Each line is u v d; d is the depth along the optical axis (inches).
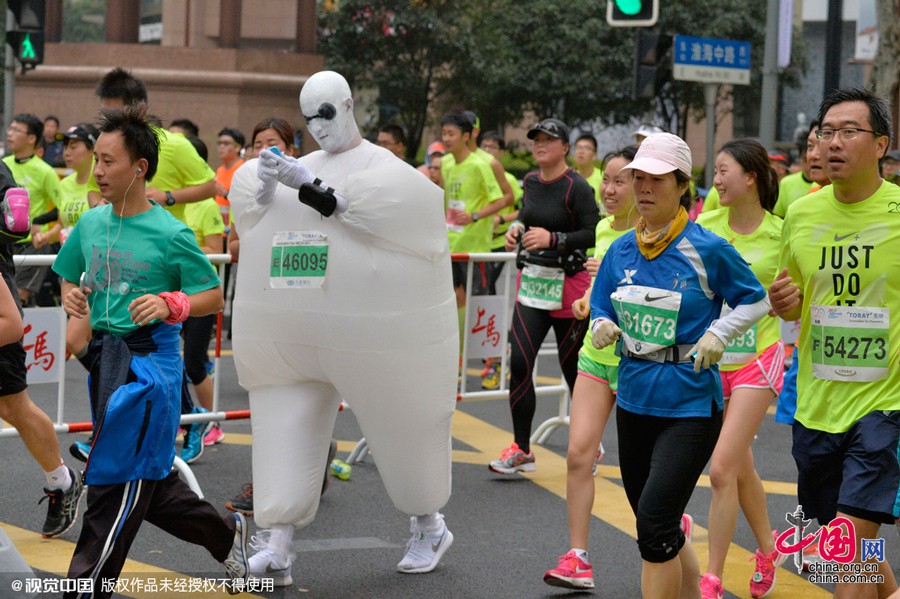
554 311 310.5
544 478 319.6
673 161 185.2
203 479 304.3
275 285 209.2
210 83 745.0
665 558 185.2
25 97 772.0
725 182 235.8
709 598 218.4
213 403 321.7
